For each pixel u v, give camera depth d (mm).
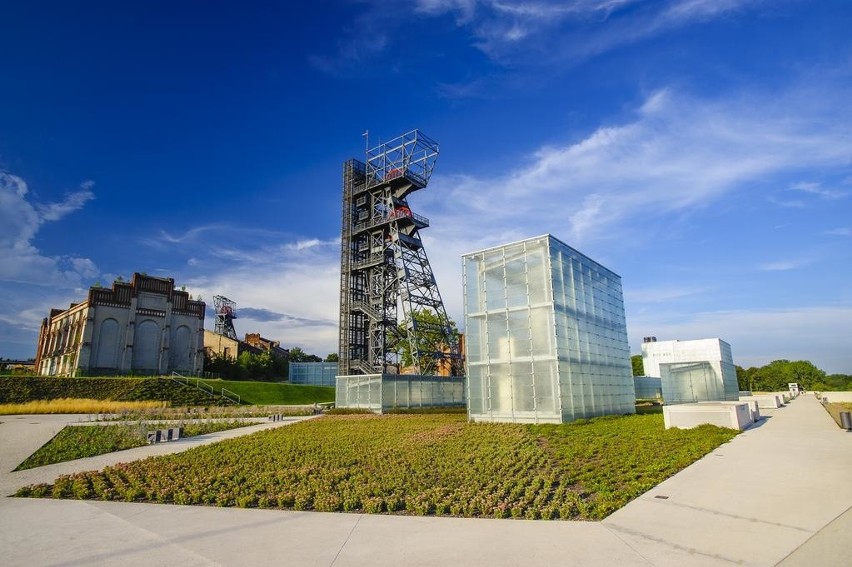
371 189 76688
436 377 60188
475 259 39375
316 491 15320
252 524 12023
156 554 9953
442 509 12945
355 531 11297
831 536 9922
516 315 36625
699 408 28906
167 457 22156
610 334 45562
